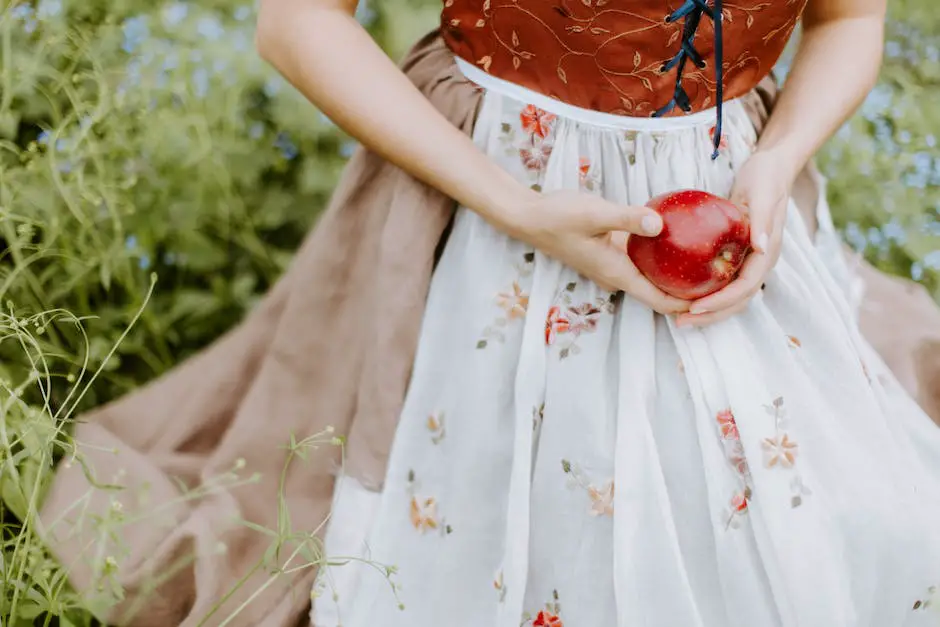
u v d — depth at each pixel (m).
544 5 1.18
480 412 1.22
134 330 2.14
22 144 2.35
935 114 2.86
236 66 2.54
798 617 1.11
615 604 1.16
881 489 1.17
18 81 2.25
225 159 2.40
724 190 1.30
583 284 1.22
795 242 1.34
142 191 2.24
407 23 2.91
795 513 1.12
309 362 1.44
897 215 2.44
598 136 1.26
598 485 1.16
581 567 1.16
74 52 2.26
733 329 1.21
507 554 1.16
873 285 1.68
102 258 2.01
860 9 1.43
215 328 2.21
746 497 1.14
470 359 1.23
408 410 1.28
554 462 1.18
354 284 1.41
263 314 1.58
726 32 1.22
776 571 1.12
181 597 1.40
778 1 1.22
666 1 1.15
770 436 1.14
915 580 1.17
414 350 1.29
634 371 1.17
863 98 1.41
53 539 1.41
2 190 1.87
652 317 1.21
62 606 1.26
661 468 1.16
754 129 1.39
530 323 1.20
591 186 1.26
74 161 1.97
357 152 1.40
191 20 2.65
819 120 1.36
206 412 1.58
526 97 1.27
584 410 1.18
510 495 1.17
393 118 1.22
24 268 1.92
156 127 2.24
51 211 1.99
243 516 1.41
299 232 2.45
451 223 1.32
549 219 1.16
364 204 1.39
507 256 1.24
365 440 1.32
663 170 1.26
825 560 1.12
